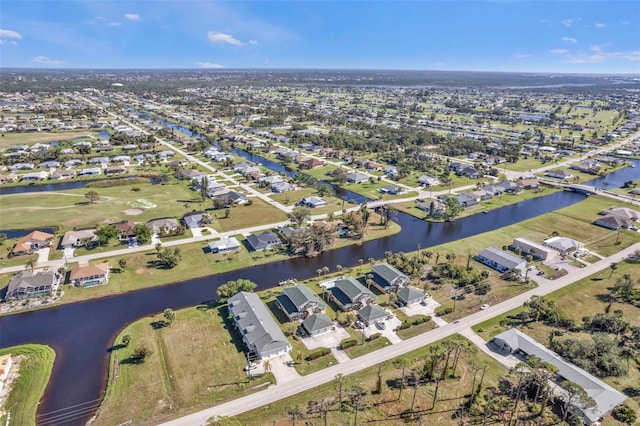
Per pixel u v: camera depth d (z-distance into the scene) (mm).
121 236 129625
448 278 110625
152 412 66500
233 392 70812
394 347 83250
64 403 68750
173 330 87188
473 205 174750
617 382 73938
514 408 65500
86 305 96375
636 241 135500
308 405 68250
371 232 142375
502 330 89250
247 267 116562
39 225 139125
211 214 153875
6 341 83625
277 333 83375
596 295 103500
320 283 106750
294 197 176000
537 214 166875
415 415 67062
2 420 64750
